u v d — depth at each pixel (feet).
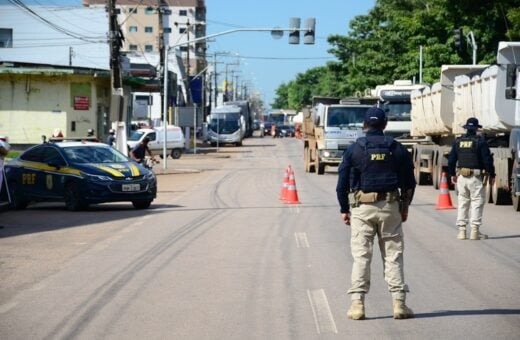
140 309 80.53
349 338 68.18
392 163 73.97
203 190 249.96
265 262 108.58
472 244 125.29
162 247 123.44
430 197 219.61
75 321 75.92
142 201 185.88
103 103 427.33
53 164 184.34
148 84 494.18
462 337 67.92
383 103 312.91
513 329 70.64
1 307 82.64
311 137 341.21
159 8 492.95
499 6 449.06
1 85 392.88
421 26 509.76
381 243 75.61
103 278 98.07
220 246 123.95
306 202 202.08
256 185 270.67
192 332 70.95
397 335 68.95
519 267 103.65
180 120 483.51
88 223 157.58
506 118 187.21
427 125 271.90
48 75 388.57
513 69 175.11
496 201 190.70
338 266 104.83
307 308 80.02
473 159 128.67
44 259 113.09
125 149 308.19
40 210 187.52
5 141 155.22
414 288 89.86
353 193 74.95
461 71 246.06
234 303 82.69
